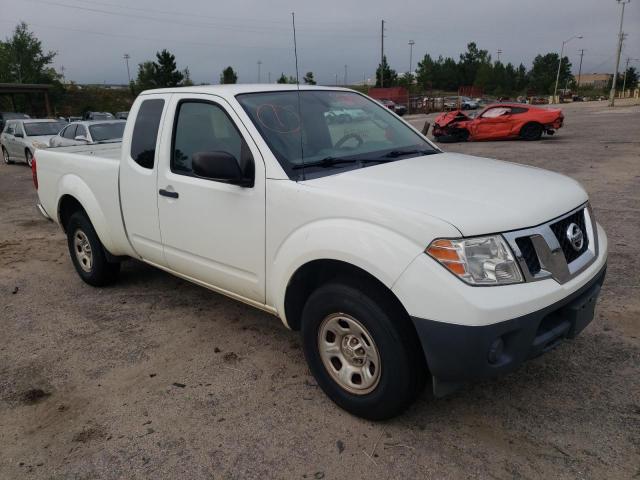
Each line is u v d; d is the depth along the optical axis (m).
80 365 3.85
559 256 2.75
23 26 54.94
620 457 2.67
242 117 3.47
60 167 5.31
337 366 3.15
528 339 2.59
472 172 3.32
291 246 3.10
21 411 3.31
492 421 3.01
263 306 3.55
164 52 49.97
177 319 4.57
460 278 2.49
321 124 3.76
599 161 12.32
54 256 6.66
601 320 4.13
